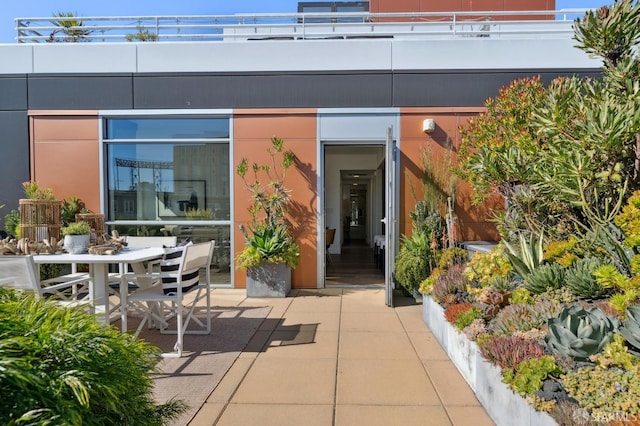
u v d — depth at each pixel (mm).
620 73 3213
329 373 3100
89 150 6223
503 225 4883
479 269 3861
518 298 3086
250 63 6090
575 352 2121
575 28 3566
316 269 6145
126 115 6176
